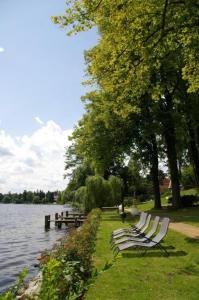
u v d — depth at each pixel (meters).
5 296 3.02
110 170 68.12
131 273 10.69
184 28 15.80
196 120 33.75
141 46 15.59
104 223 26.70
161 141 40.41
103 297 8.49
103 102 32.78
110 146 35.34
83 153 36.78
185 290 9.02
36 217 80.00
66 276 8.17
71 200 69.81
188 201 37.06
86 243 13.24
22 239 34.97
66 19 14.54
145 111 34.06
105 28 17.14
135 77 17.28
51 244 30.95
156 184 40.38
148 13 14.99
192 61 17.53
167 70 26.36
